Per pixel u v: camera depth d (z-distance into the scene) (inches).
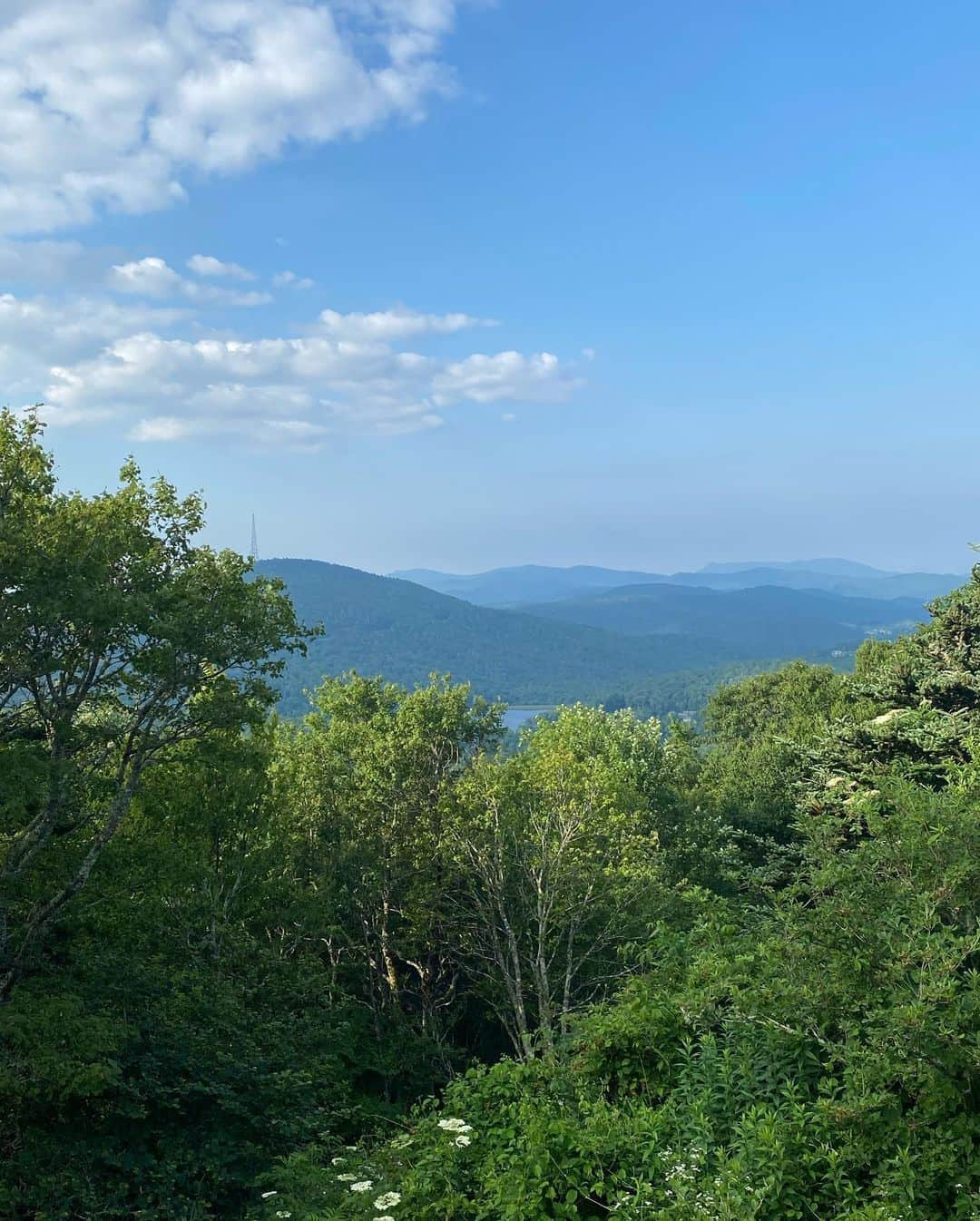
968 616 1237.1
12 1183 558.9
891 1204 241.4
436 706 1279.5
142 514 804.0
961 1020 266.5
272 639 776.3
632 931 1072.8
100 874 759.7
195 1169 593.9
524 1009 1098.1
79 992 690.2
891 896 322.7
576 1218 272.5
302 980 957.8
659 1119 306.8
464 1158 325.1
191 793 967.0
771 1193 252.2
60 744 700.7
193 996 746.2
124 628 701.3
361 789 1207.6
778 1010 314.7
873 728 968.9
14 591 634.8
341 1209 339.3
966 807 347.9
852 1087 276.5
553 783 1139.3
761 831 1593.3
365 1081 1143.0
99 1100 632.4
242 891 1014.4
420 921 1154.7
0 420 716.0
